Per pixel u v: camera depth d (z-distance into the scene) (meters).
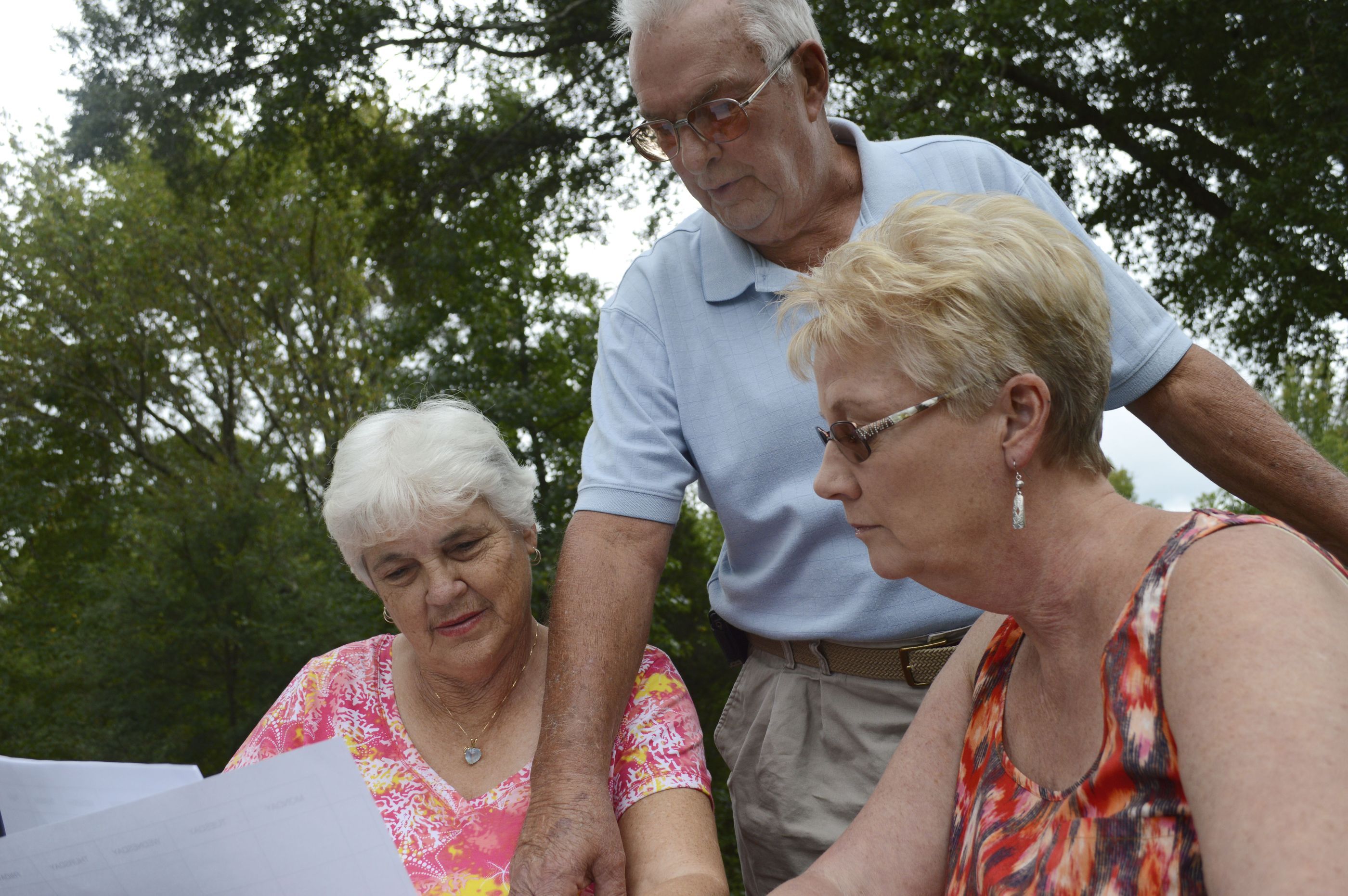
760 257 1.88
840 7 10.78
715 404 1.87
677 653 16.16
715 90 1.70
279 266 18.11
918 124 9.52
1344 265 10.67
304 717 1.88
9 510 18.80
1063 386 1.05
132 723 14.34
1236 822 0.81
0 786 1.45
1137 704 0.95
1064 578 1.08
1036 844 1.06
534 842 1.47
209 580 14.64
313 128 14.52
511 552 1.77
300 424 18.36
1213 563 0.94
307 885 1.25
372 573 1.76
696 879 1.52
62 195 19.09
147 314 19.11
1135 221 12.58
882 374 1.08
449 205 14.26
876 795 1.37
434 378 15.98
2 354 18.77
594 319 17.06
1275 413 1.68
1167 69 11.81
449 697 1.82
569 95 13.81
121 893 1.27
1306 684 0.83
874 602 1.77
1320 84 10.27
